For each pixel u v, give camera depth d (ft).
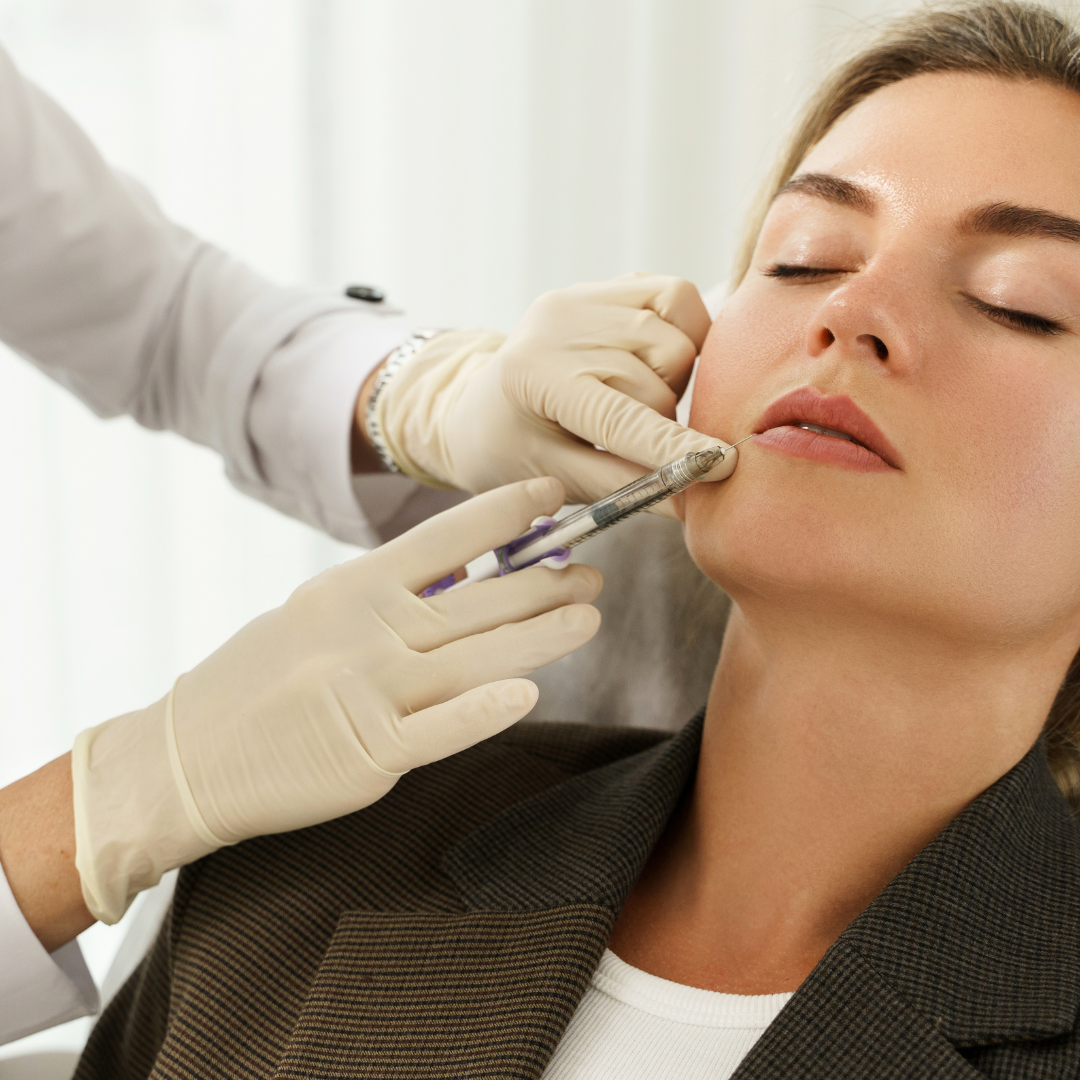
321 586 2.71
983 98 2.48
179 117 6.86
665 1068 2.35
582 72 6.39
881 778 2.49
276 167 6.87
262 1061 2.47
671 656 4.12
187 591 7.30
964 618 2.23
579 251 6.58
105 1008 3.25
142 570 7.22
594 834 2.69
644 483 2.39
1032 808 2.47
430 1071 2.24
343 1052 2.33
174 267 4.48
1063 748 3.05
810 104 3.18
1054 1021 2.01
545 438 3.11
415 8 6.57
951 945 2.18
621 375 2.93
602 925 2.43
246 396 4.22
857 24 3.67
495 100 6.56
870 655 2.38
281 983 2.60
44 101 4.27
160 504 7.15
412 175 6.77
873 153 2.52
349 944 2.55
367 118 6.76
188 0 6.72
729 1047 2.37
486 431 3.23
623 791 2.85
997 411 2.20
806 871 2.57
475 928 2.51
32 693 7.40
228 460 4.46
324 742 2.56
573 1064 2.39
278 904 2.76
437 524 2.73
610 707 4.18
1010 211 2.30
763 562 2.26
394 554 2.71
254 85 6.79
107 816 2.62
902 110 2.56
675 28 6.17
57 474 7.15
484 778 3.17
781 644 2.49
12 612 7.36
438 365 3.90
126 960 3.89
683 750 2.87
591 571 2.83
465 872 2.72
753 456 2.33
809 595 2.27
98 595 7.27
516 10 6.43
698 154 6.27
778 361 2.43
